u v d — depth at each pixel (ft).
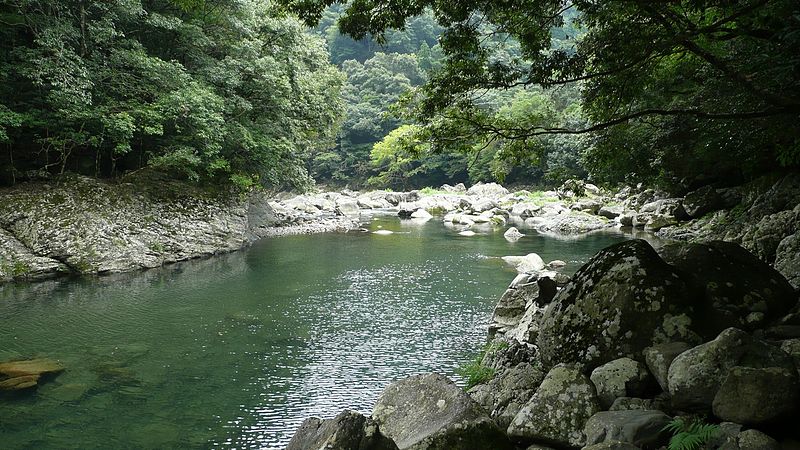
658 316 16.78
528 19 24.27
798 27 16.58
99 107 58.49
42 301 45.96
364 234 94.99
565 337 18.17
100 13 63.72
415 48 290.97
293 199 149.18
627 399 14.88
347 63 271.08
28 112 57.57
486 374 26.12
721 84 32.48
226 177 80.33
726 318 16.87
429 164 221.66
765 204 53.78
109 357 33.12
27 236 54.90
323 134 107.24
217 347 35.42
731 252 19.26
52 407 26.07
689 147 46.88
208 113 65.72
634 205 107.45
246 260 67.46
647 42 22.89
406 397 16.57
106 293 49.21
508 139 28.91
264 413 26.20
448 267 63.00
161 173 72.38
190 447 22.94
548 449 14.53
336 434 12.38
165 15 69.82
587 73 25.89
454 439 13.79
